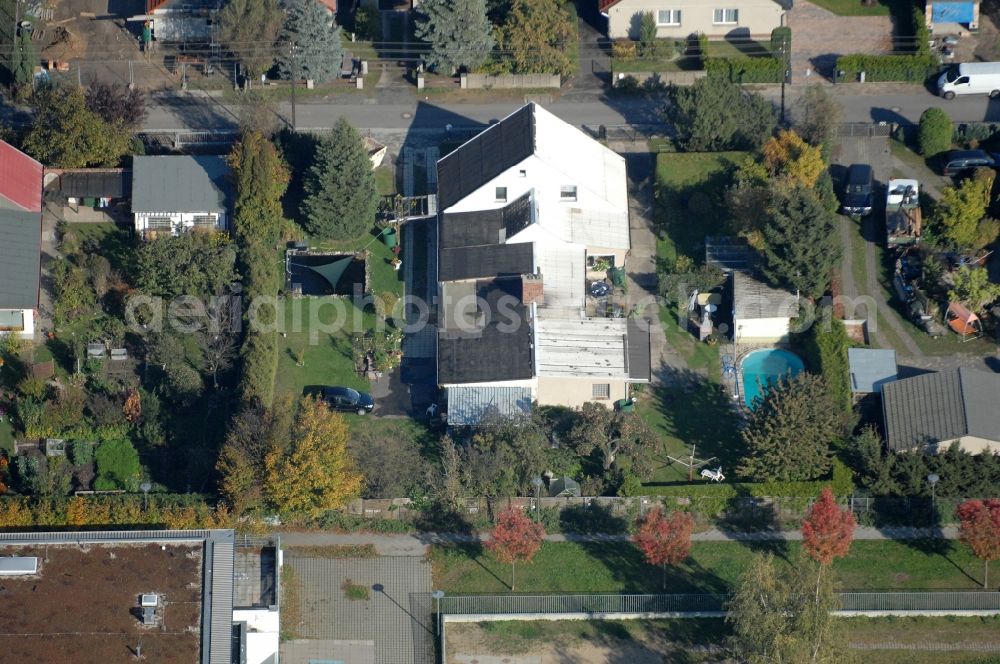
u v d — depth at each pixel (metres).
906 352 139.12
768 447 129.50
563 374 133.62
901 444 131.25
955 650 124.19
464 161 143.88
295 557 128.12
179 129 152.75
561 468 132.12
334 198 141.38
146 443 133.62
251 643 120.69
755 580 118.56
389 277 142.88
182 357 136.50
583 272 139.50
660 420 135.62
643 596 125.94
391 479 129.75
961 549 128.75
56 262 142.50
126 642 115.75
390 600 126.62
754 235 140.38
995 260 143.00
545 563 128.12
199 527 124.75
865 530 129.75
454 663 123.69
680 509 130.00
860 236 145.00
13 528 124.50
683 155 146.62
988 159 146.88
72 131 144.50
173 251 138.12
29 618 116.44
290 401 130.50
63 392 134.62
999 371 137.75
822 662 116.50
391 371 138.00
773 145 143.75
